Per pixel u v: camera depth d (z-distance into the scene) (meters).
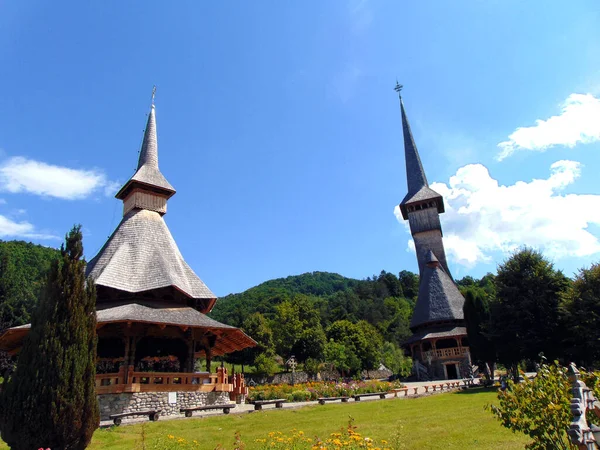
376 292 124.56
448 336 46.69
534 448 7.37
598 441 5.53
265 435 14.17
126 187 31.25
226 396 23.81
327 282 176.88
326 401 25.20
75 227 13.27
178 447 12.48
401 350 68.12
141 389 20.92
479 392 26.02
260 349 56.12
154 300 25.58
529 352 29.64
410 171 66.38
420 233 60.78
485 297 36.72
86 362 12.04
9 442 10.98
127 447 12.69
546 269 30.39
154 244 28.55
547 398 7.22
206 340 27.12
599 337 25.45
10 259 53.84
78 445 11.44
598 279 26.61
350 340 60.28
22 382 11.28
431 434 13.20
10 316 47.06
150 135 34.53
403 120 70.00
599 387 7.34
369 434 13.51
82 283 12.74
